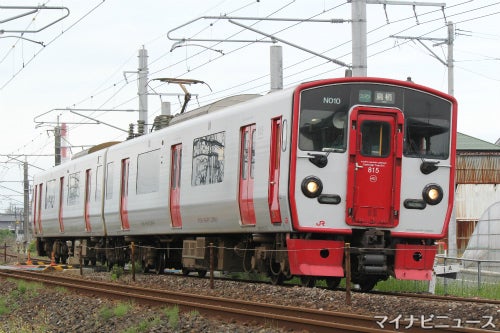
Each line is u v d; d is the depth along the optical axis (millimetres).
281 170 15656
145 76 34531
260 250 17359
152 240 24875
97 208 27984
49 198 35188
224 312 12523
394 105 15930
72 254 33188
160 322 12680
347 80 15719
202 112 21016
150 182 23219
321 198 15453
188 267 21125
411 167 15945
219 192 18562
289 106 15555
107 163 27375
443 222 16156
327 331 10312
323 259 15539
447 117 16250
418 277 15969
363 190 15664
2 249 68125
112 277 23047
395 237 15992
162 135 22500
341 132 15648
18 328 14133
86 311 15148
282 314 12422
